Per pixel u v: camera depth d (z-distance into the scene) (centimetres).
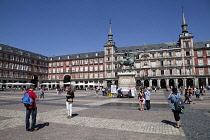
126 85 2222
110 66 7112
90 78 7456
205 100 1859
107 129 627
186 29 6475
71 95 847
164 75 6281
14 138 524
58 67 8219
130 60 2242
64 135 554
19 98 2086
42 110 1098
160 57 6500
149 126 669
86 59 7750
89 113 976
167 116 883
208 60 5925
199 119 806
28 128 604
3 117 859
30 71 7131
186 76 6006
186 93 1584
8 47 6475
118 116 881
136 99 1923
